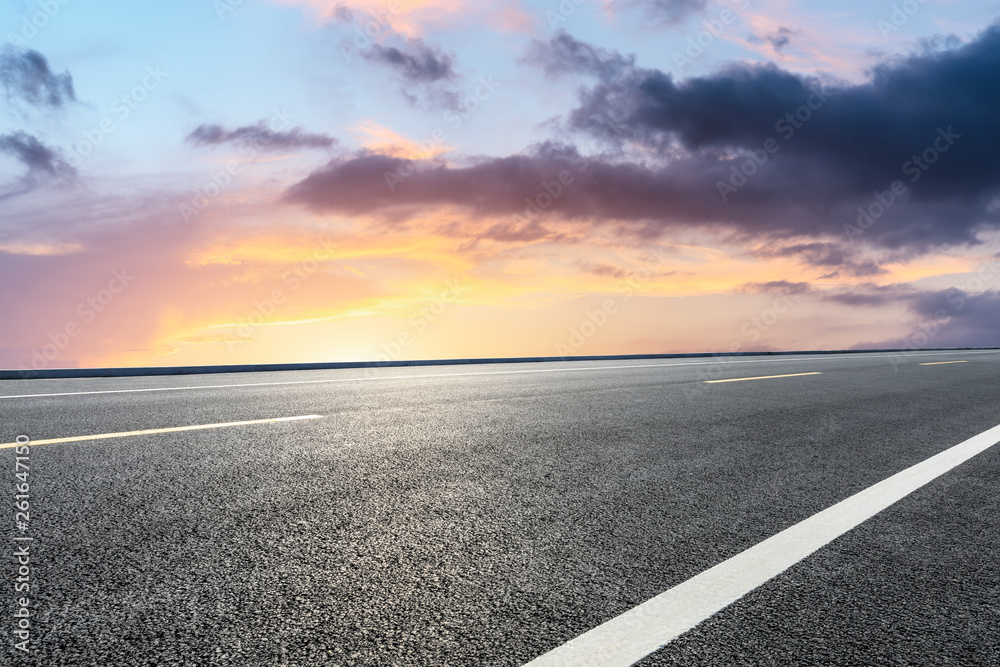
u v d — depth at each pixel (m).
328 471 3.43
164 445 3.98
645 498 3.08
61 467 3.36
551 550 2.34
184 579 1.99
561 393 7.44
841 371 12.18
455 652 1.59
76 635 1.63
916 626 1.81
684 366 13.24
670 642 1.68
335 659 1.55
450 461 3.76
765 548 2.42
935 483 3.51
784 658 1.61
